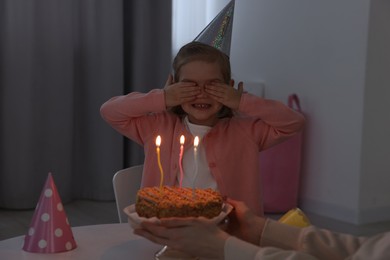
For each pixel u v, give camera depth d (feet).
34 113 11.01
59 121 11.34
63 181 11.55
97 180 11.93
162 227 2.98
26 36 10.66
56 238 3.43
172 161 4.85
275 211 11.30
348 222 10.61
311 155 11.37
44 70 11.07
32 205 11.14
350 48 10.47
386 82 10.55
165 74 12.25
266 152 11.23
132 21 12.00
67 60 11.29
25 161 10.95
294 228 3.27
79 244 3.59
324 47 10.94
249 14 12.52
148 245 3.58
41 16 10.91
